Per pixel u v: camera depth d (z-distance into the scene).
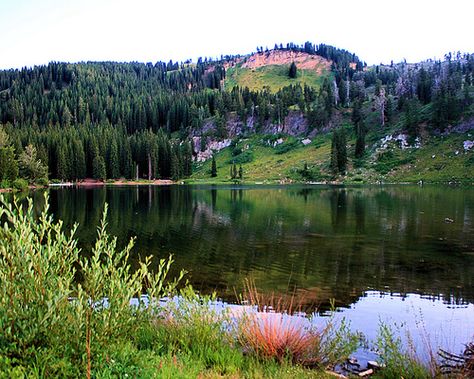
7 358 6.71
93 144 165.88
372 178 132.62
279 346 10.52
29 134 167.25
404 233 38.16
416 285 21.69
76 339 7.57
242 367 9.51
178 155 179.00
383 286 21.42
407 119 150.38
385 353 10.57
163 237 36.94
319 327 14.65
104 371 7.45
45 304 7.57
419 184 114.62
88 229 40.81
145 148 180.25
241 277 23.36
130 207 63.38
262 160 182.25
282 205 65.00
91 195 91.56
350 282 22.30
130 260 27.67
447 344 13.38
